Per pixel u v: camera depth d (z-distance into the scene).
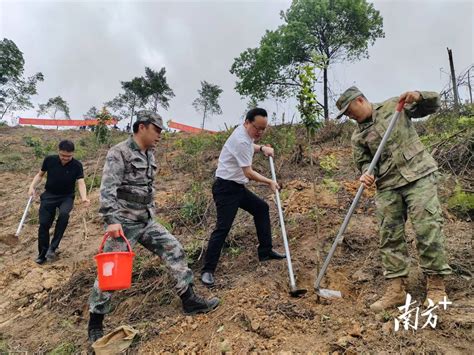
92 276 4.45
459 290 3.12
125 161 3.25
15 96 28.92
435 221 2.86
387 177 3.10
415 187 2.96
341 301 3.22
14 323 4.05
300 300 3.29
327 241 4.18
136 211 3.29
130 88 29.19
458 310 2.82
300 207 5.11
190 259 4.34
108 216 3.07
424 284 3.24
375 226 4.32
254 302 3.25
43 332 3.79
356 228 4.31
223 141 9.23
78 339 3.53
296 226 4.64
